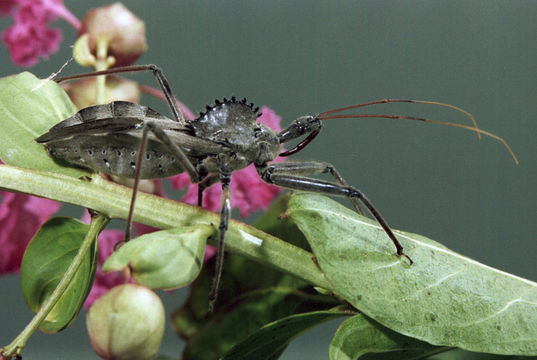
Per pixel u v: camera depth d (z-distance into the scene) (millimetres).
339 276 247
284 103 453
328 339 391
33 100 253
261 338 249
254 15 458
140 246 236
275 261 251
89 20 267
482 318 246
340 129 454
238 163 266
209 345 264
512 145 488
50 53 274
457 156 479
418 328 245
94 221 248
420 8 493
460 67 490
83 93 265
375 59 478
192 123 267
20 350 234
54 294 238
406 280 248
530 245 475
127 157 254
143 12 425
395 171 466
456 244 472
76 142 250
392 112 469
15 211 263
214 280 249
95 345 232
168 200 250
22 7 271
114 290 233
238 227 250
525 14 500
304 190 261
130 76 271
